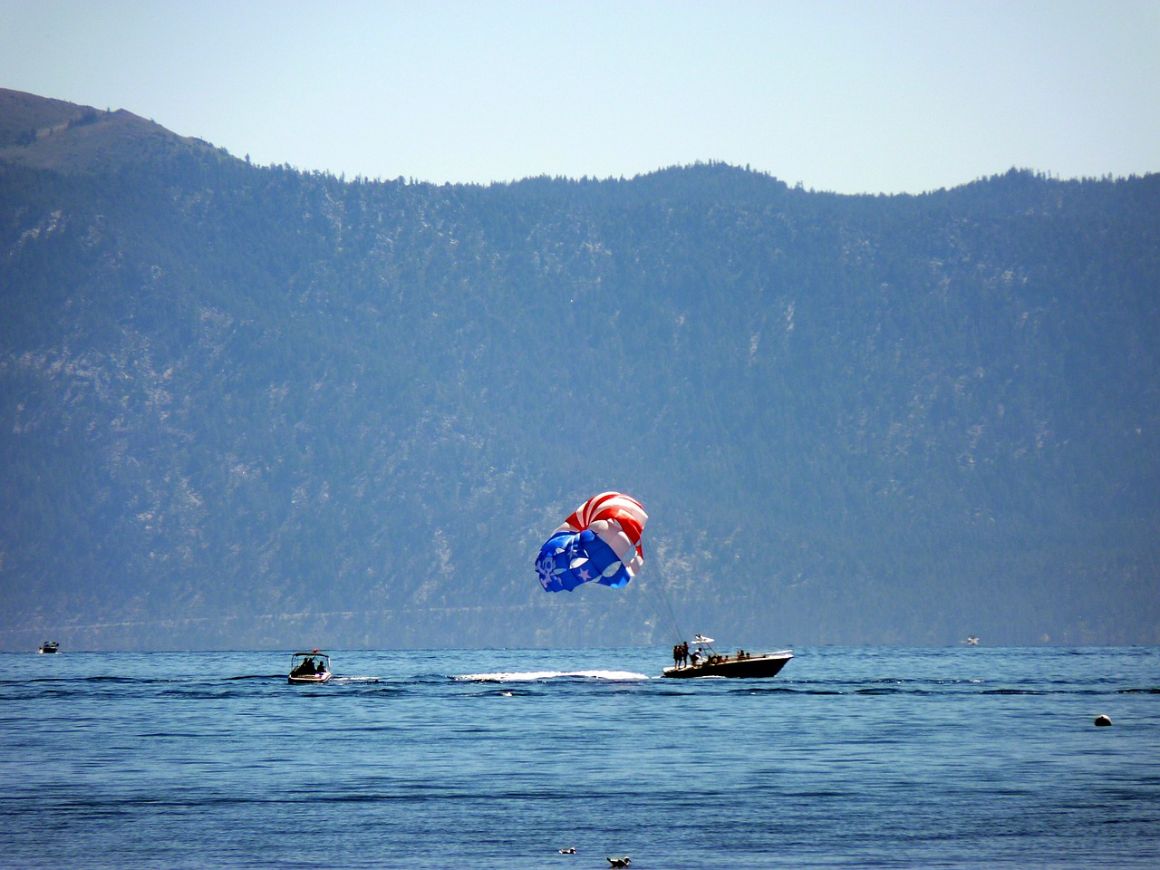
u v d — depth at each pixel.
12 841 188.50
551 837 190.62
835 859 178.25
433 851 182.75
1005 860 177.50
